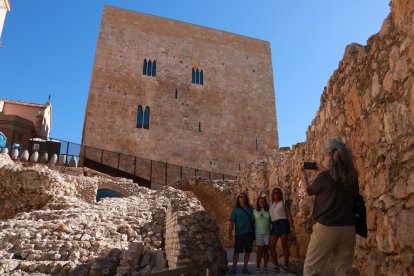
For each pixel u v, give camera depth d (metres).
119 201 16.84
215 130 42.69
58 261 9.90
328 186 3.51
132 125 38.53
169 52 43.81
